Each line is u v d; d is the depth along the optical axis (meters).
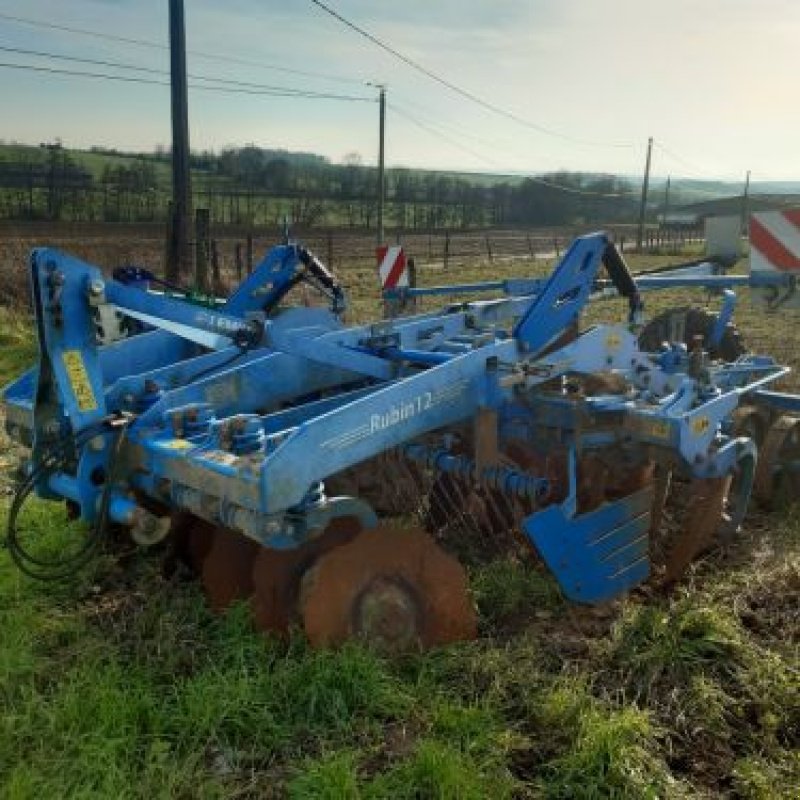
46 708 3.49
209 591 4.41
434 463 5.07
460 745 3.39
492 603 4.57
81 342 4.01
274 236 32.19
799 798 3.20
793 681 3.91
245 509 3.68
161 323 4.12
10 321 13.31
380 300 18.27
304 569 4.09
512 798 3.16
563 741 3.48
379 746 3.39
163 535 4.04
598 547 4.48
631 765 3.29
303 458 3.69
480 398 4.70
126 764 3.21
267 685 3.64
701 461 4.79
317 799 3.03
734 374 6.16
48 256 3.86
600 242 5.24
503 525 5.16
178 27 14.01
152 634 4.19
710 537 5.15
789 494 6.11
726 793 3.26
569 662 4.02
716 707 3.69
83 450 4.06
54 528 5.20
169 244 14.42
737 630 4.29
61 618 4.29
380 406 4.09
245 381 4.91
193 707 3.46
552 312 5.07
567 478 5.06
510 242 45.19
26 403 4.63
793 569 4.95
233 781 3.22
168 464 4.00
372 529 3.99
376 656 3.85
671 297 19.89
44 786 3.04
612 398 4.96
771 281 6.87
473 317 5.96
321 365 5.27
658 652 4.02
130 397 4.51
